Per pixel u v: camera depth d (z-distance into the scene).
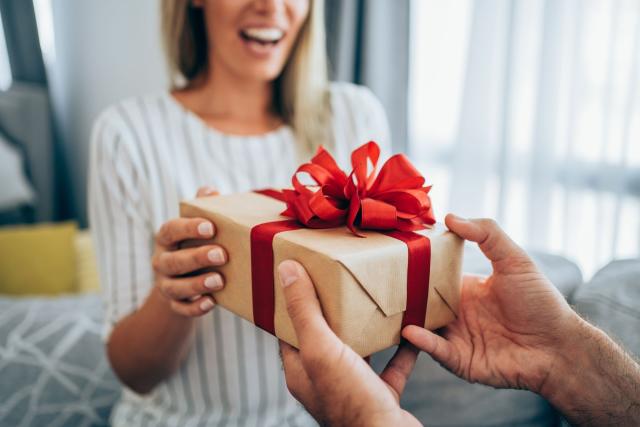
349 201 0.56
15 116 2.33
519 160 1.59
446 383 0.83
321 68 0.99
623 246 1.45
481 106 1.60
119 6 2.24
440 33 1.76
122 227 0.83
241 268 0.56
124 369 0.80
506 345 0.58
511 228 1.63
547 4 1.42
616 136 1.40
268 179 0.92
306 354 0.45
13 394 1.20
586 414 0.55
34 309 1.41
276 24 0.82
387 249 0.49
